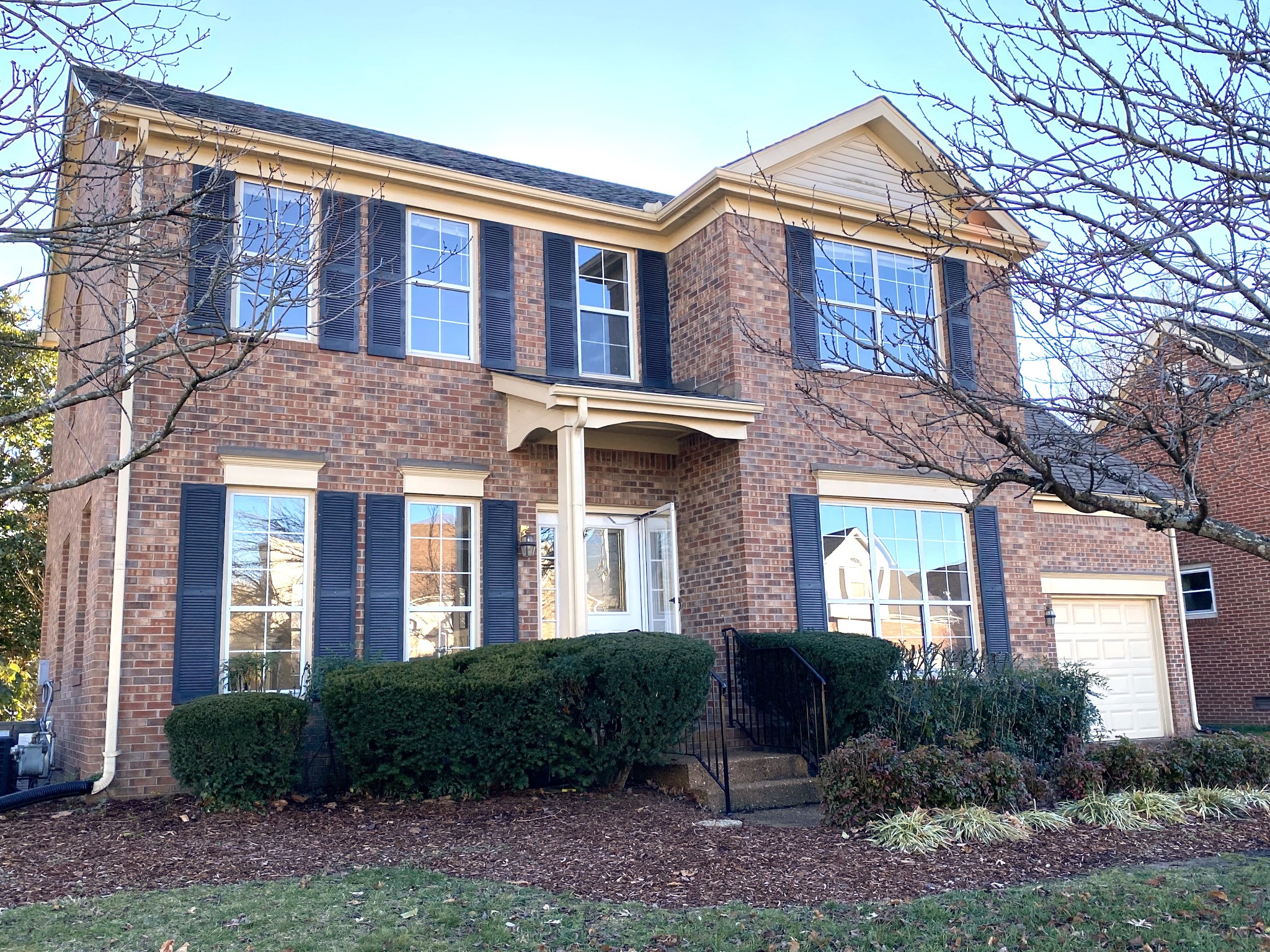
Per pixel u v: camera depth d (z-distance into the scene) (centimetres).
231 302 1113
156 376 1067
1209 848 806
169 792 1012
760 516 1255
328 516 1137
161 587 1041
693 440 1338
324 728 1035
